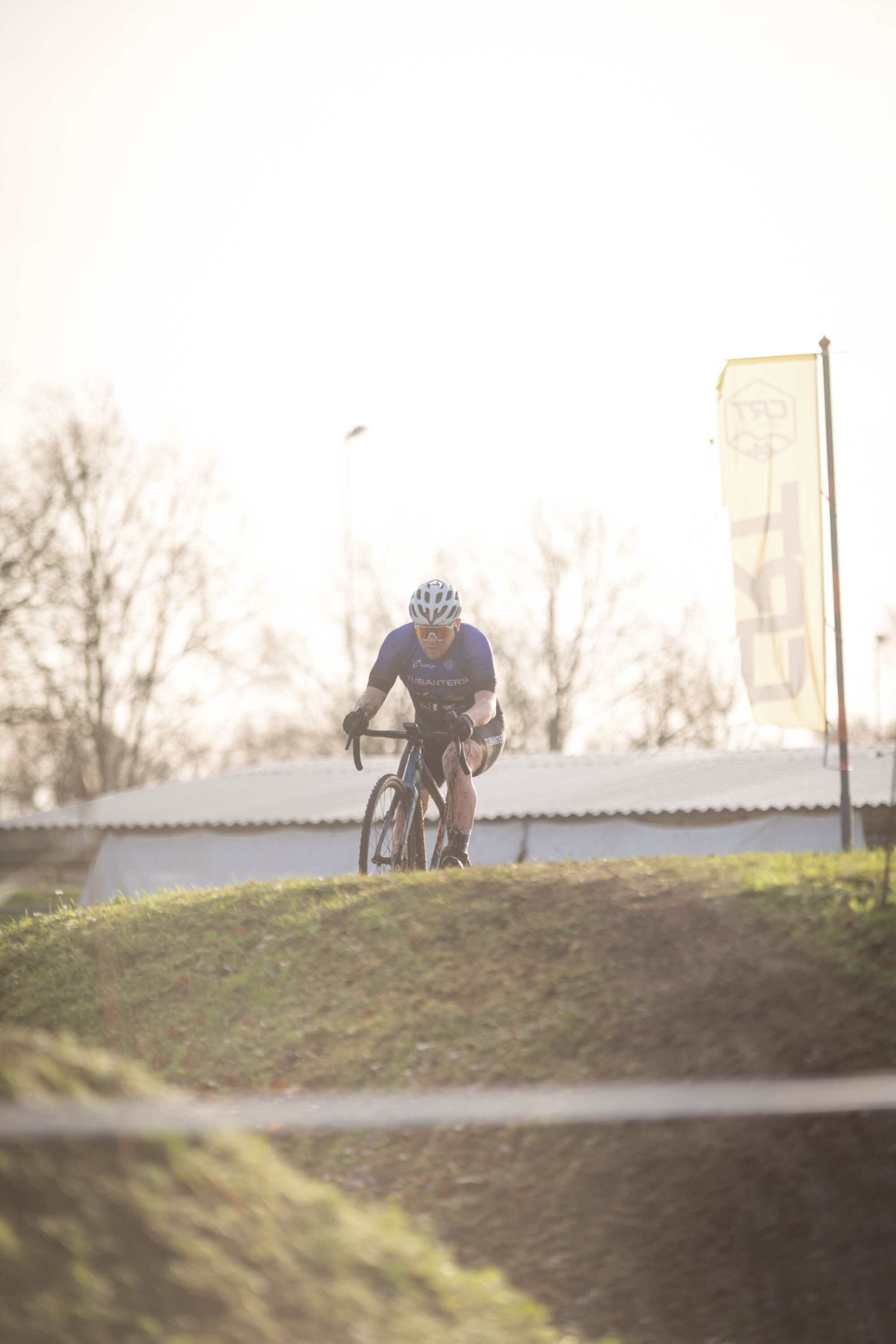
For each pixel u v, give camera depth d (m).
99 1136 6.59
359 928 14.83
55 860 50.38
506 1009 12.47
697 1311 9.16
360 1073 12.13
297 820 51.56
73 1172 6.60
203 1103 11.67
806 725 25.98
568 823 50.09
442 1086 11.60
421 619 18.02
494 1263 9.67
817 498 25.86
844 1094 7.52
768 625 26.02
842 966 11.72
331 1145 11.21
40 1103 6.78
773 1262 9.43
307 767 71.69
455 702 18.53
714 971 12.18
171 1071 13.31
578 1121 10.70
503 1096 11.19
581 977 12.65
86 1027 14.81
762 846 48.41
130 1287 6.18
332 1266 6.95
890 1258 9.26
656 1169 10.30
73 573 84.44
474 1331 7.01
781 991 11.65
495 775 61.75
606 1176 10.30
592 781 57.59
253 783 64.38
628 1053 11.38
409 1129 11.10
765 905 12.98
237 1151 7.53
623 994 12.19
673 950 12.68
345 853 51.38
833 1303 9.08
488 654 18.41
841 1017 11.10
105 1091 7.33
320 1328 6.43
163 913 17.17
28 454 86.50
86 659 86.38
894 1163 9.88
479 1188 10.39
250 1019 13.81
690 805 49.44
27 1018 15.47
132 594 89.25
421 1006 12.91
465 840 18.06
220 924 16.31
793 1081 10.48
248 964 14.98
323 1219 7.36
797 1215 9.71
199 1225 6.70
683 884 14.00
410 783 17.84
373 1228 7.64
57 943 17.20
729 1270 9.43
